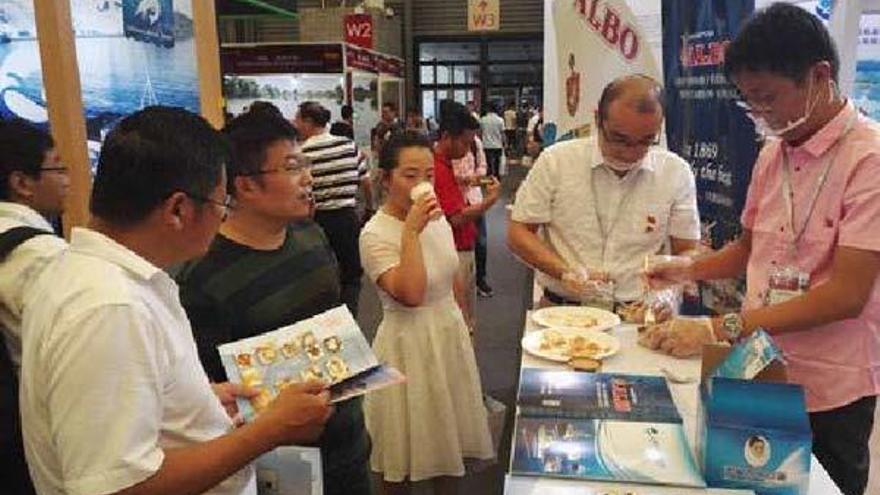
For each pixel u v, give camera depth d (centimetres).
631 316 189
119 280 88
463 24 1546
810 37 127
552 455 115
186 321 101
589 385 141
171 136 92
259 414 106
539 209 223
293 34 1442
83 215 222
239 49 912
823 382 141
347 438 165
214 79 333
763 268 152
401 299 202
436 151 349
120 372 84
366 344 134
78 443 82
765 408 107
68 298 86
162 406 91
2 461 136
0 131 186
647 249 213
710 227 262
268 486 128
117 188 92
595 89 322
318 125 467
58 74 217
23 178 183
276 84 916
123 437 83
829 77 131
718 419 107
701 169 270
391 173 212
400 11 1546
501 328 492
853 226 130
